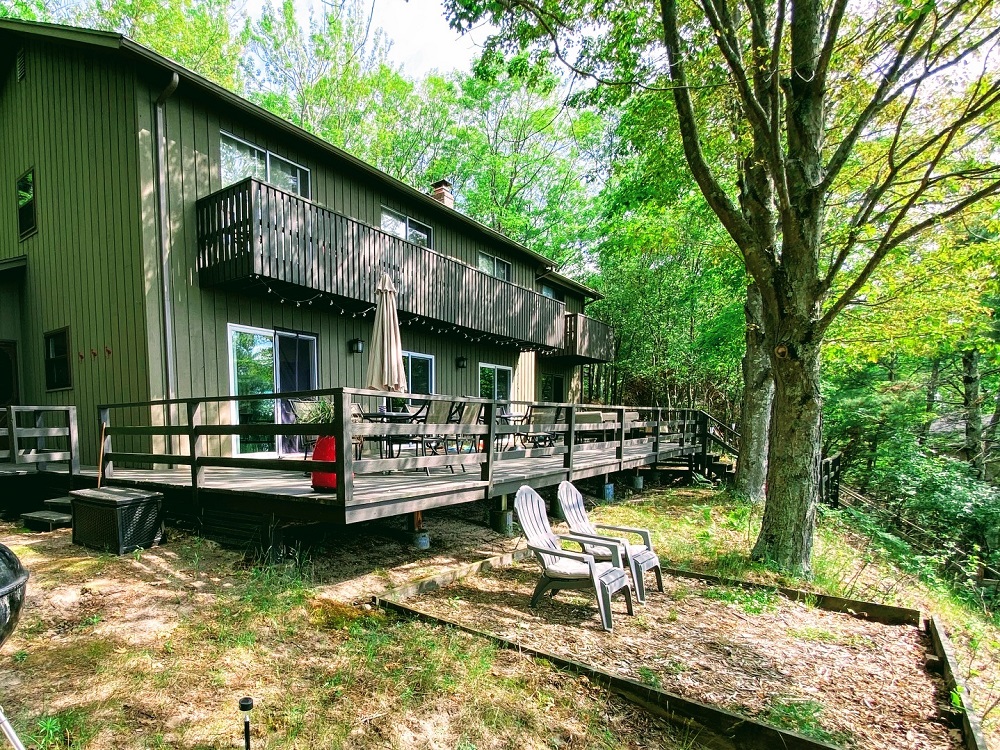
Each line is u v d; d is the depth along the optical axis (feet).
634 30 18.03
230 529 15.51
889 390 45.32
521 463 23.93
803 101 15.94
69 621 10.54
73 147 23.89
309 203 23.16
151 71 20.99
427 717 7.95
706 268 51.78
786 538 16.51
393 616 11.71
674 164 27.17
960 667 10.78
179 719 7.56
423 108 68.74
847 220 26.22
